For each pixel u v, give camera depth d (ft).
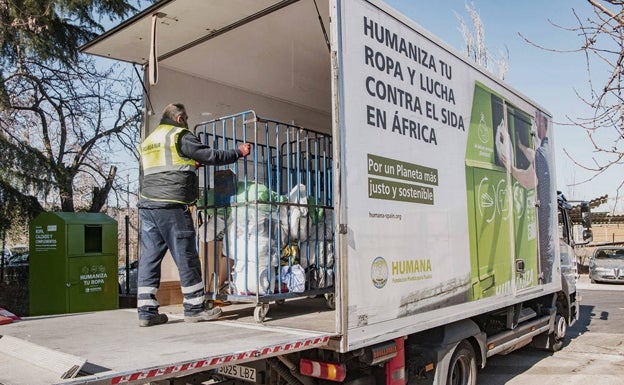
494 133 18.52
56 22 32.09
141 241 13.43
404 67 13.73
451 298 14.85
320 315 14.20
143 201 13.48
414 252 13.39
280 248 13.89
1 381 7.23
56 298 20.80
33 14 29.35
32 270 21.85
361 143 11.93
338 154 11.23
